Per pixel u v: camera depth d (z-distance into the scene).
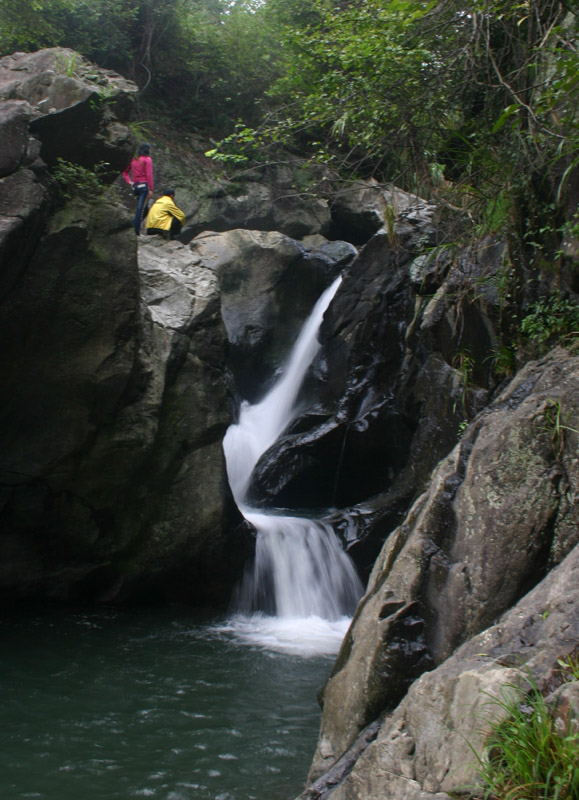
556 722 2.62
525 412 4.43
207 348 10.12
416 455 10.15
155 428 9.23
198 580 9.53
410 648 4.05
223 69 20.30
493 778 2.63
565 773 2.44
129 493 9.22
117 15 18.00
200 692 6.57
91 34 17.88
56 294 8.12
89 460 8.87
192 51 20.38
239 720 5.99
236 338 14.43
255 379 14.59
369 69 7.50
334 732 4.11
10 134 7.47
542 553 4.02
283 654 7.84
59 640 7.84
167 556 9.35
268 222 17.91
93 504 9.00
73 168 8.28
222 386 10.19
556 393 4.48
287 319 15.16
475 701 2.92
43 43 16.61
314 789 3.64
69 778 4.92
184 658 7.52
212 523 9.50
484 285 8.79
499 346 7.39
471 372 9.05
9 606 8.80
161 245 11.10
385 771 3.14
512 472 4.27
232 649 7.94
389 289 12.34
